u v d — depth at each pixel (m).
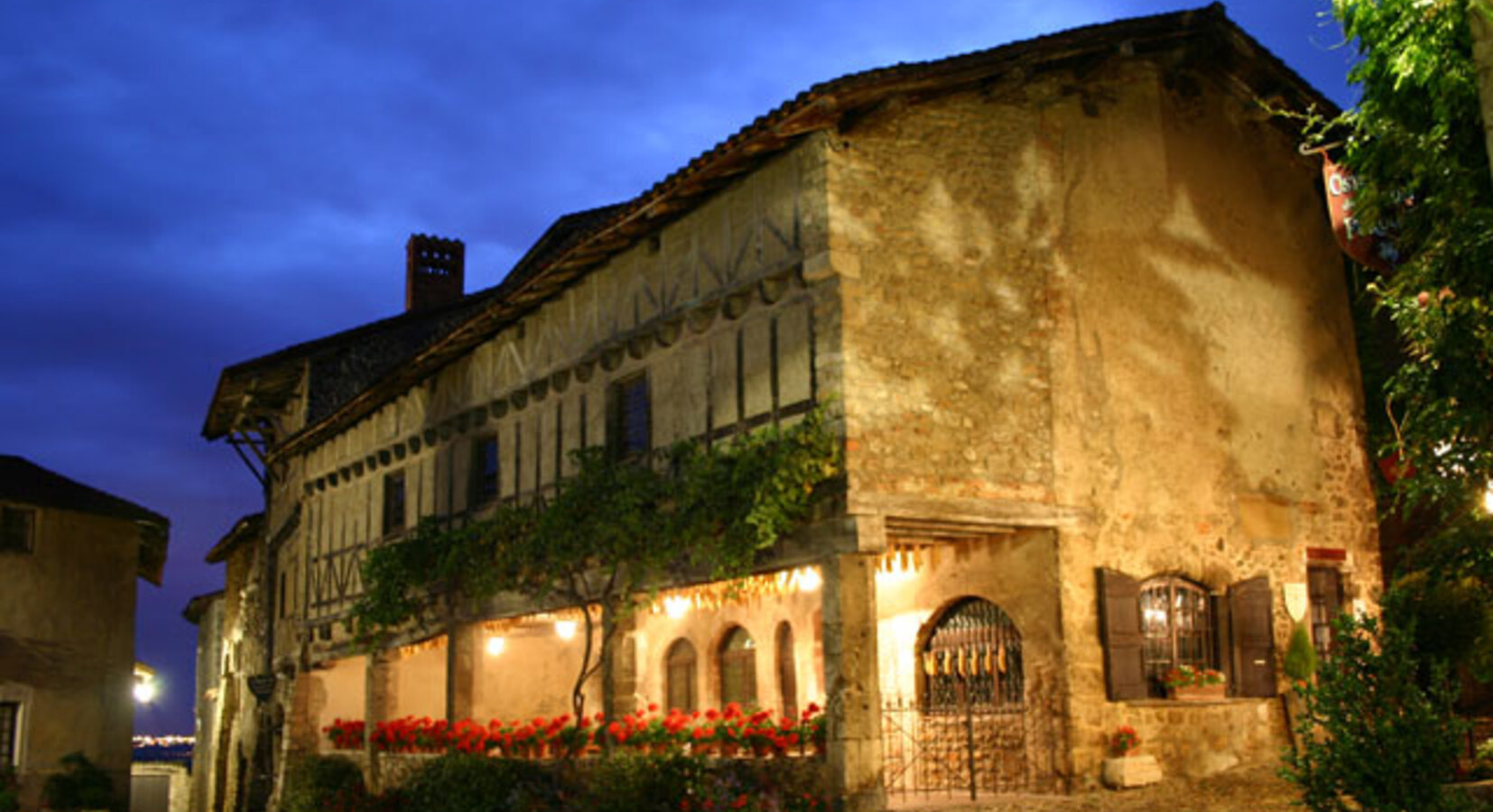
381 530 19.23
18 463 24.89
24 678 22.56
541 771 13.87
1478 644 13.10
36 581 23.02
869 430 11.12
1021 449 11.94
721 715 12.76
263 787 23.14
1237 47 13.23
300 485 23.22
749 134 11.55
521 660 19.52
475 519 16.56
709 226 12.85
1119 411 12.66
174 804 35.50
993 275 12.13
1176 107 13.81
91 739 23.30
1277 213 14.52
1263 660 13.09
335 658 20.00
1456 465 9.99
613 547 13.20
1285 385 14.11
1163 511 12.75
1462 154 9.13
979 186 12.24
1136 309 13.01
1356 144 9.83
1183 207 13.62
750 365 12.15
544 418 15.38
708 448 12.57
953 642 12.93
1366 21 9.33
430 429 17.91
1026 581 12.08
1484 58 6.52
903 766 12.63
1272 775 12.16
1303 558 13.79
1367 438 14.77
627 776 11.96
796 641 14.84
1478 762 11.48
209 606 34.00
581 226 19.88
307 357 23.27
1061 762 11.62
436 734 15.99
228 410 25.80
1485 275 8.95
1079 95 13.09
